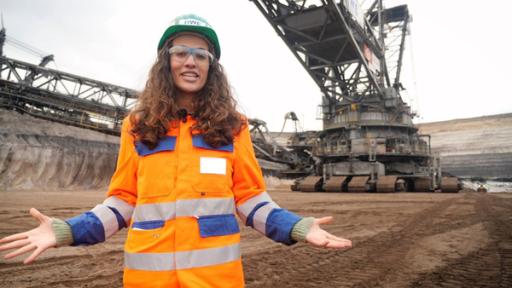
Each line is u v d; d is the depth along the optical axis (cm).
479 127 7381
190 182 171
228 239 173
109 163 3344
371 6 3847
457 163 6419
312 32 2666
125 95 3459
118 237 830
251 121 4191
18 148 2914
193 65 199
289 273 539
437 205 1683
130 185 192
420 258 636
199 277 160
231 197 183
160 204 169
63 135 3272
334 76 3316
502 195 2497
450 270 556
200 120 185
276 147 4453
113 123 3516
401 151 3244
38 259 607
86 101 3319
